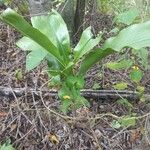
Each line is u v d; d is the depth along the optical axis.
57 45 1.95
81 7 3.02
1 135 2.43
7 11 1.67
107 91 2.58
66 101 1.96
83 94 2.58
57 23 2.00
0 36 3.29
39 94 2.57
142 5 2.22
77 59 1.92
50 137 2.38
